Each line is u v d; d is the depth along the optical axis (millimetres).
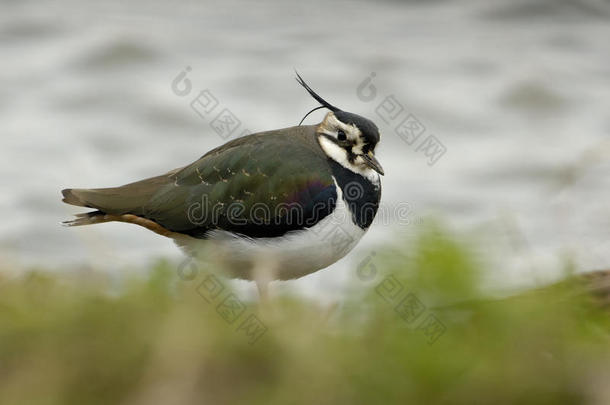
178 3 35094
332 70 29234
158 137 25781
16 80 28750
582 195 19500
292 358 8398
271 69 29312
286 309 9773
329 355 8391
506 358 8148
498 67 29391
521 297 8875
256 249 12242
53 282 10141
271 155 12336
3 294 9664
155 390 8219
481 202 22047
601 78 28750
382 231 19109
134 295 9117
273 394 8148
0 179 23422
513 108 27422
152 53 30047
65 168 24125
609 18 32812
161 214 12523
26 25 31922
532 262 10148
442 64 29688
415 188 22938
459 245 8594
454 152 25078
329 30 32562
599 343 8508
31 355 8570
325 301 10266
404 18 33719
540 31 32281
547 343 8258
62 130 26031
